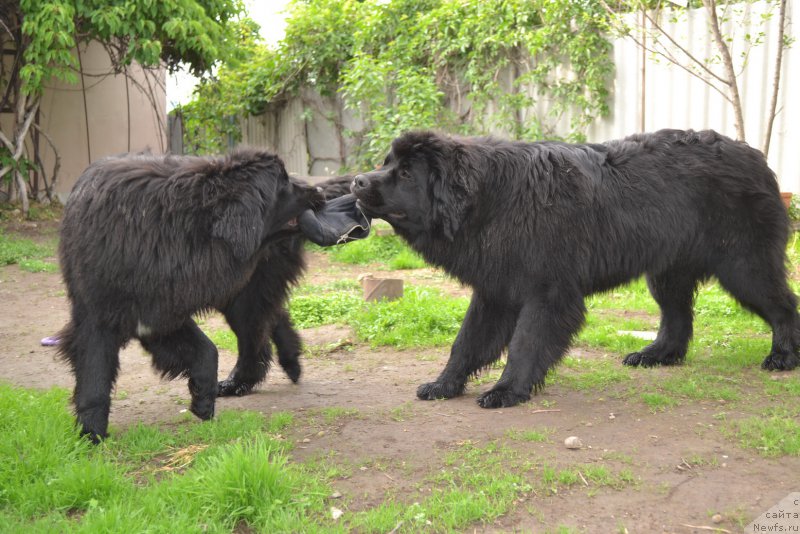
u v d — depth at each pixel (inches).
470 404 169.6
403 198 163.2
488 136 177.6
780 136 328.2
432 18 418.9
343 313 269.0
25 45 462.9
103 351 141.6
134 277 134.7
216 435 146.7
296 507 114.3
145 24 439.8
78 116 562.6
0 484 120.6
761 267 187.2
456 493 118.0
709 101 344.8
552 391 177.3
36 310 291.9
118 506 113.3
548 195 165.0
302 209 148.9
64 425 142.5
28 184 524.1
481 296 175.9
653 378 185.8
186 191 134.6
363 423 156.9
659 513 112.8
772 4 314.0
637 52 362.9
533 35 381.1
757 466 128.1
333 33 487.8
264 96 538.3
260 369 187.0
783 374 185.0
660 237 178.5
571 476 123.7
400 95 417.7
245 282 151.5
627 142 185.8
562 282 167.3
